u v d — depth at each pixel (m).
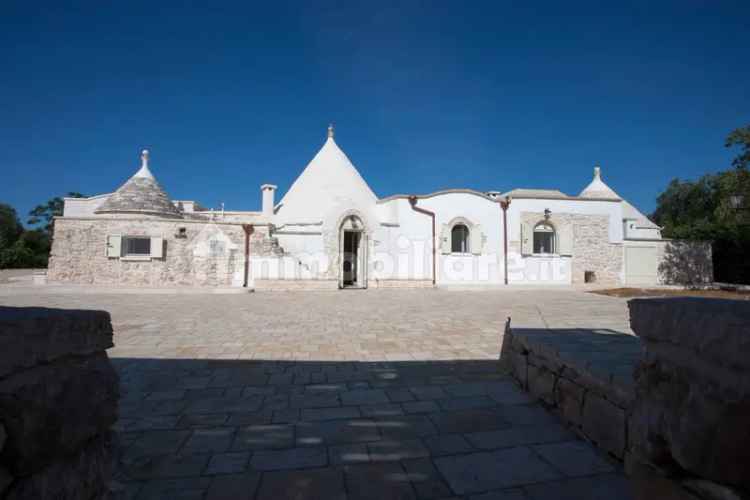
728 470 1.25
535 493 2.39
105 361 1.81
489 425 3.35
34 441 1.34
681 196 34.97
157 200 18.17
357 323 8.22
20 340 1.30
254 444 3.01
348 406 3.76
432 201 17.95
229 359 5.41
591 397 3.02
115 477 2.52
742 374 1.22
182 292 14.45
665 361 1.54
